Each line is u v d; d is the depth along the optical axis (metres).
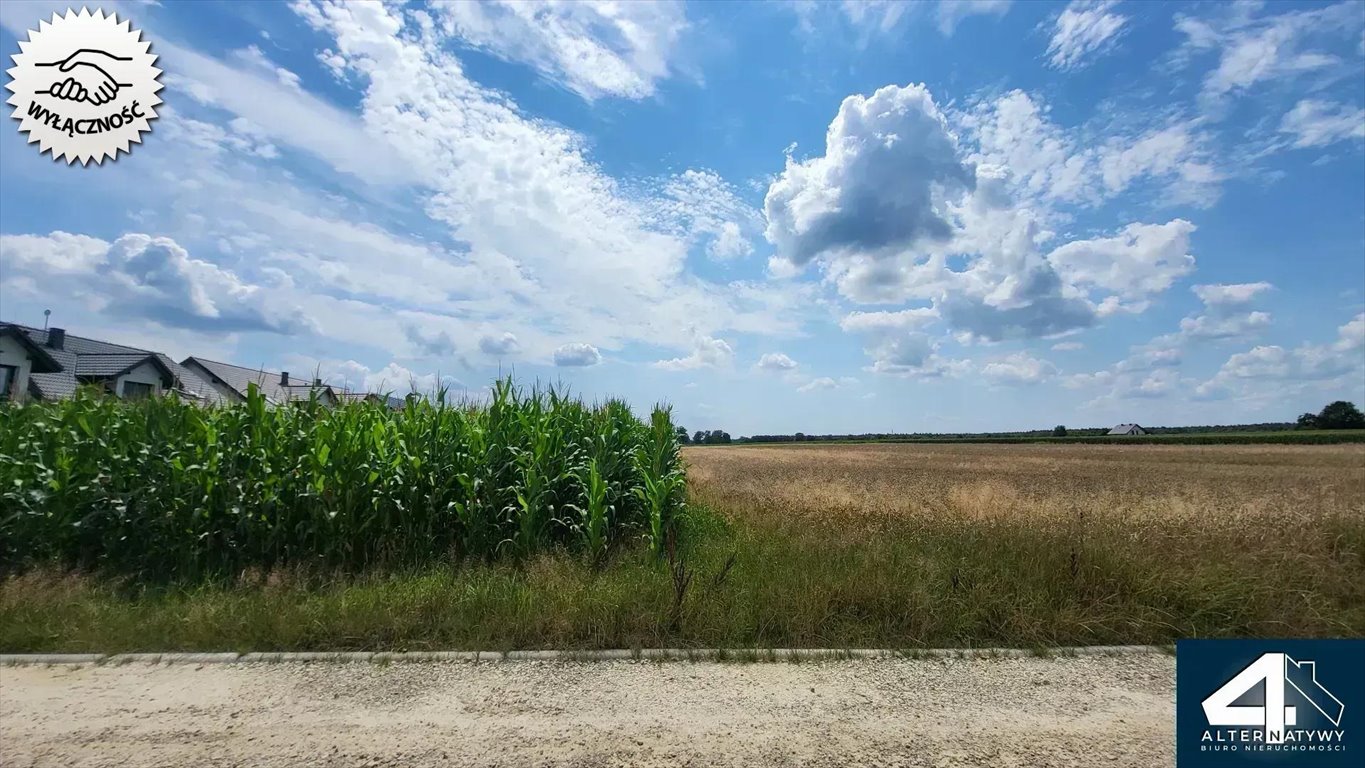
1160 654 4.75
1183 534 8.23
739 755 3.23
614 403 10.91
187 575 6.40
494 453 7.69
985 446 84.69
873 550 6.98
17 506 6.91
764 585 5.77
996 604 5.34
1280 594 5.79
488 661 4.34
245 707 3.65
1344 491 18.11
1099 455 54.44
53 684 3.91
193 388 32.12
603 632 4.72
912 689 4.07
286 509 7.07
